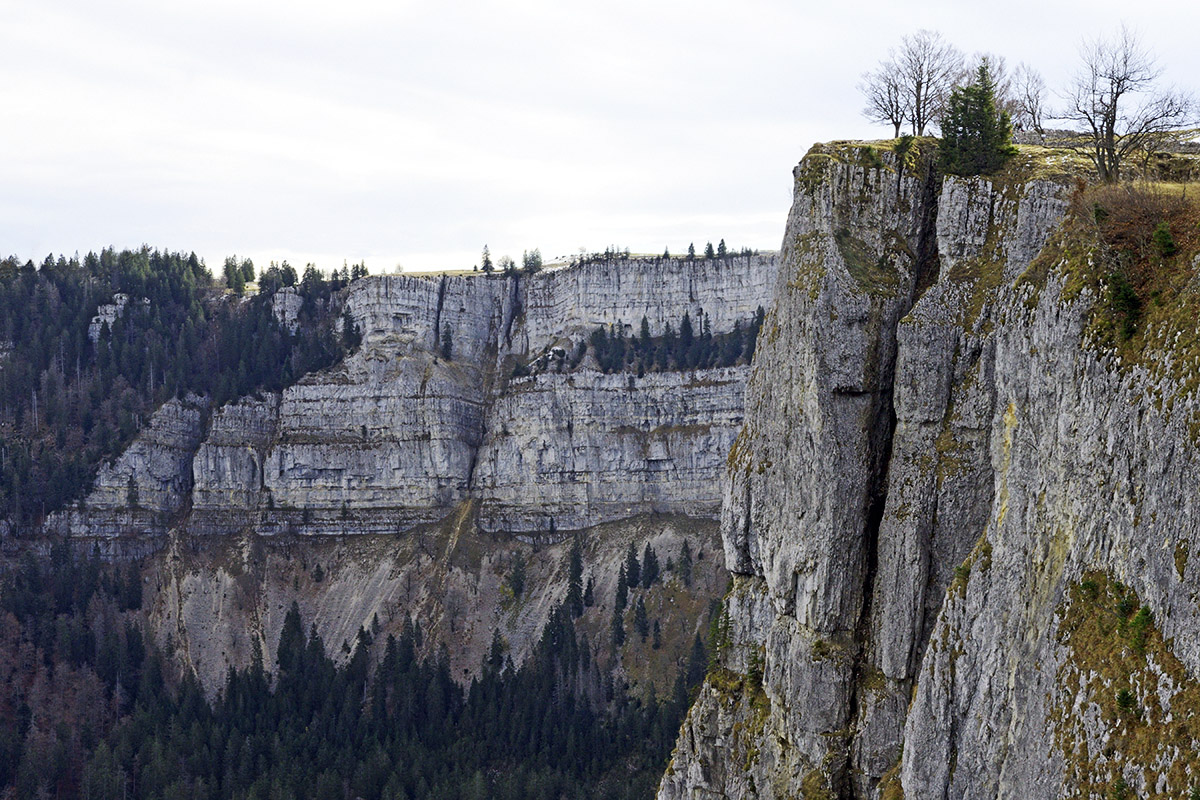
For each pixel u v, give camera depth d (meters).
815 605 82.44
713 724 96.06
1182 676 51.50
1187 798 49.50
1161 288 58.72
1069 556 59.69
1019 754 60.66
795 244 87.31
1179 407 53.81
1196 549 51.72
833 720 81.44
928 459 78.62
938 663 68.12
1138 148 84.75
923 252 85.69
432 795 189.25
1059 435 61.56
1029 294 66.50
